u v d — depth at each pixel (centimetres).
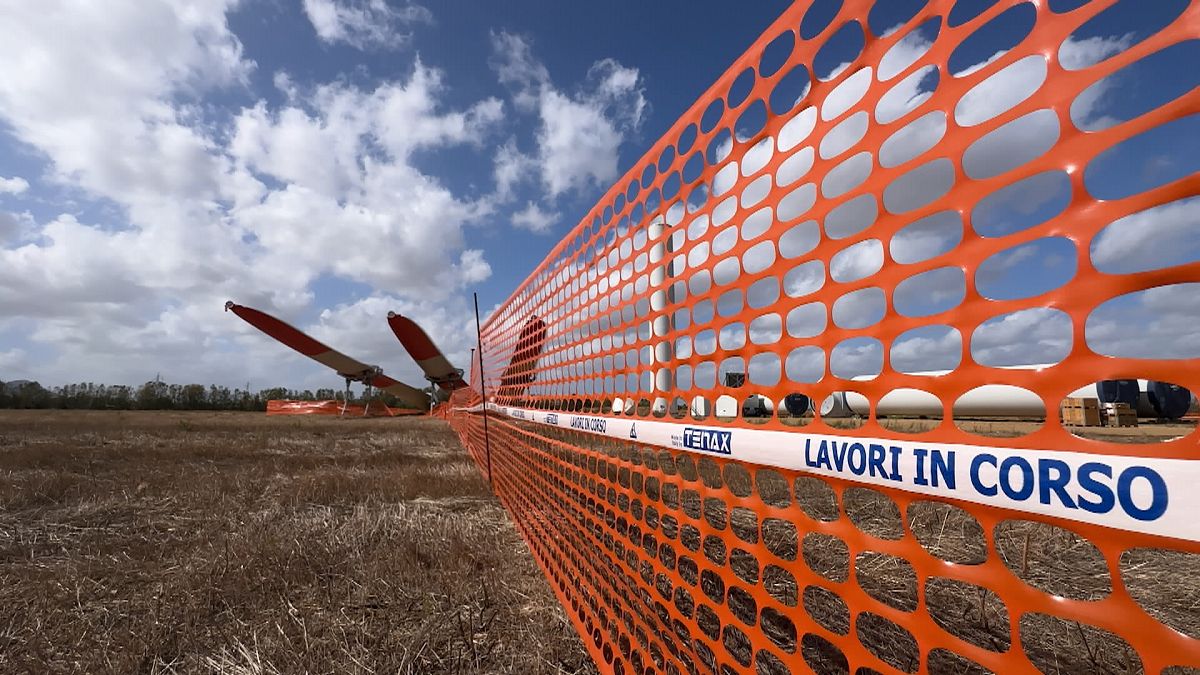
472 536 493
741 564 390
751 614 311
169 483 801
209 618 339
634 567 337
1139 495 75
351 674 268
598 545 300
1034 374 91
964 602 317
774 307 169
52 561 456
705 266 215
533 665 272
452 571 405
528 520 485
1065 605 84
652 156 273
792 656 151
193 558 436
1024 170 96
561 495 373
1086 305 85
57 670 280
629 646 250
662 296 253
